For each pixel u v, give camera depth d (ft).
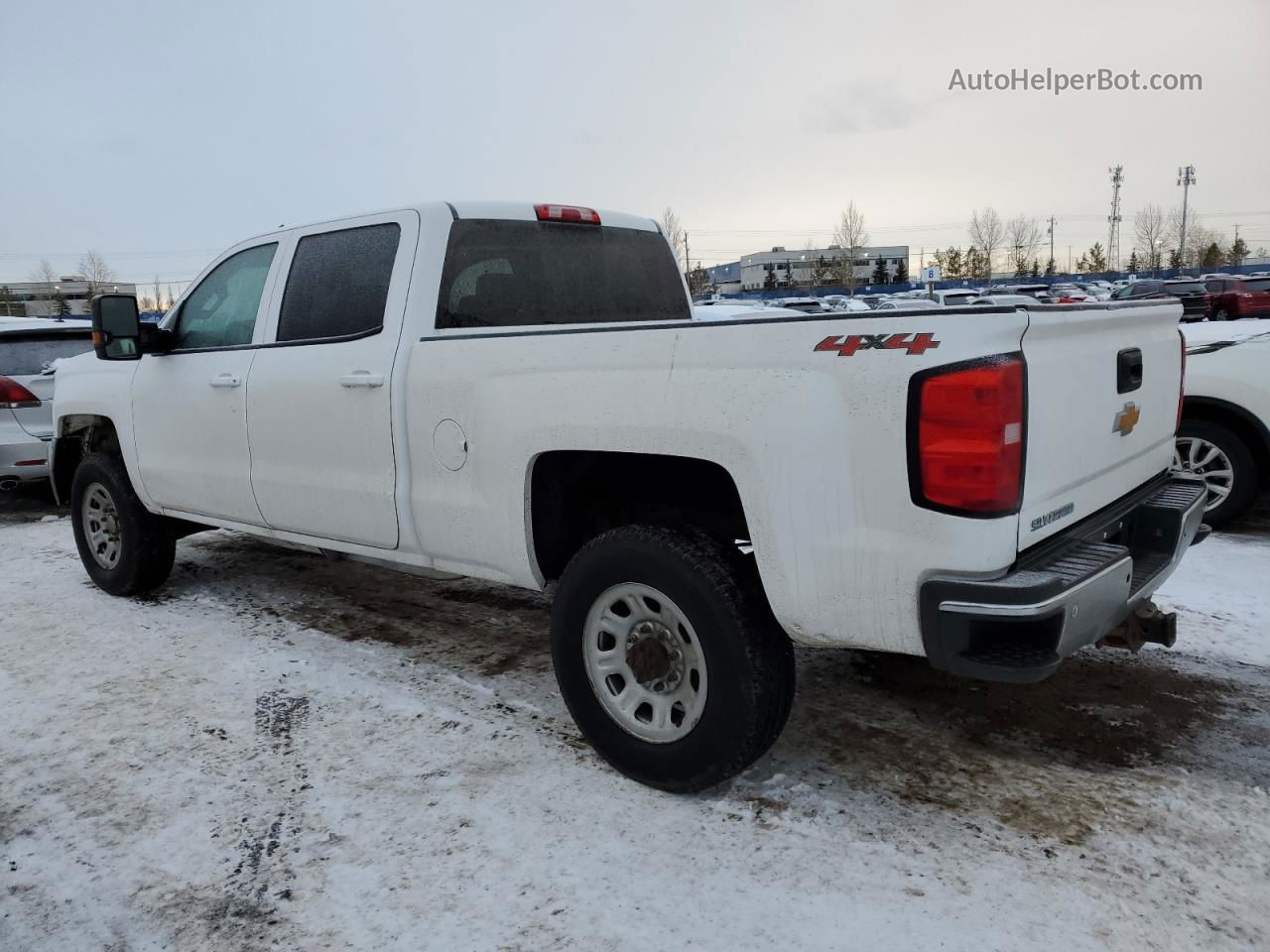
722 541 9.04
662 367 8.81
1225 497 18.74
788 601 8.27
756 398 8.18
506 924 7.64
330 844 8.82
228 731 11.21
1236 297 86.84
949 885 7.95
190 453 14.52
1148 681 11.88
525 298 12.60
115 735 11.20
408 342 11.26
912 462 7.45
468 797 9.57
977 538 7.30
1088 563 7.92
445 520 10.98
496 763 10.28
